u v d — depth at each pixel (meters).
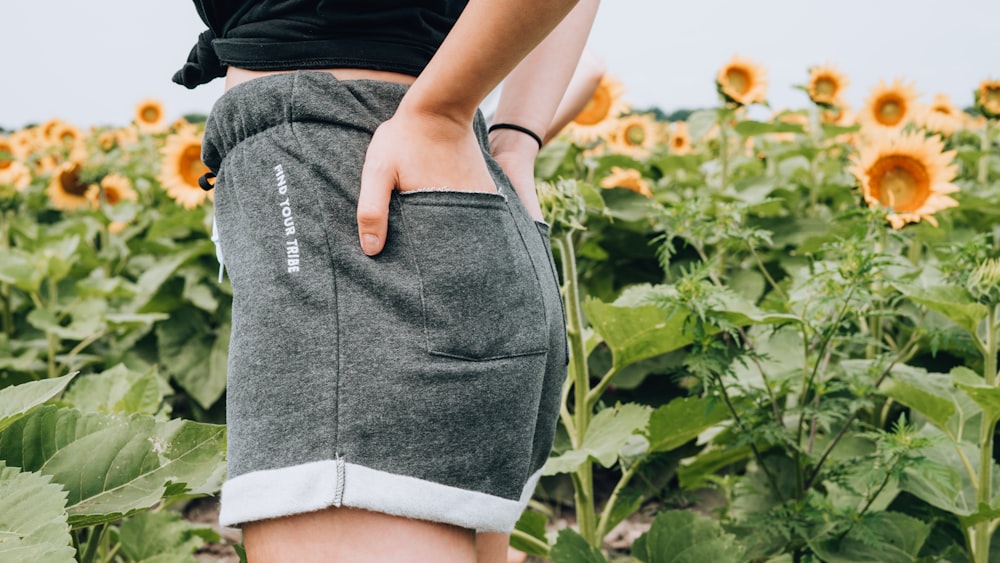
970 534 1.85
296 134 0.95
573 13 1.39
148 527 1.93
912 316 2.35
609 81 3.57
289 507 0.86
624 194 3.30
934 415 1.89
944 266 1.87
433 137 0.94
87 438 1.13
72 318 3.25
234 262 0.96
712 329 1.80
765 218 3.26
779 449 2.23
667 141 5.97
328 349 0.89
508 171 1.28
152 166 6.05
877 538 1.67
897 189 2.19
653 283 3.36
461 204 0.94
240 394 0.92
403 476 0.88
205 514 2.97
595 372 3.01
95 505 1.08
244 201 0.96
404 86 1.00
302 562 0.88
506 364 0.94
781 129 3.62
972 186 3.76
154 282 3.37
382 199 0.91
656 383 3.13
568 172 4.06
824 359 2.08
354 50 0.99
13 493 0.92
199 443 1.17
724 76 3.62
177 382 3.55
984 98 3.75
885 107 3.84
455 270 0.92
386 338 0.89
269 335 0.90
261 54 1.00
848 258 1.76
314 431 0.87
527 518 1.92
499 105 1.35
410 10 1.01
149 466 1.13
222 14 1.07
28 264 3.19
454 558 0.92
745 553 1.85
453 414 0.91
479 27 0.88
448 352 0.91
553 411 1.12
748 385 1.94
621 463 2.01
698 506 2.67
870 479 1.67
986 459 1.76
